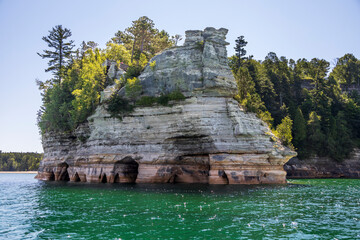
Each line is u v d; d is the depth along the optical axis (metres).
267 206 26.03
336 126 76.94
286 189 38.28
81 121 57.16
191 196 32.19
